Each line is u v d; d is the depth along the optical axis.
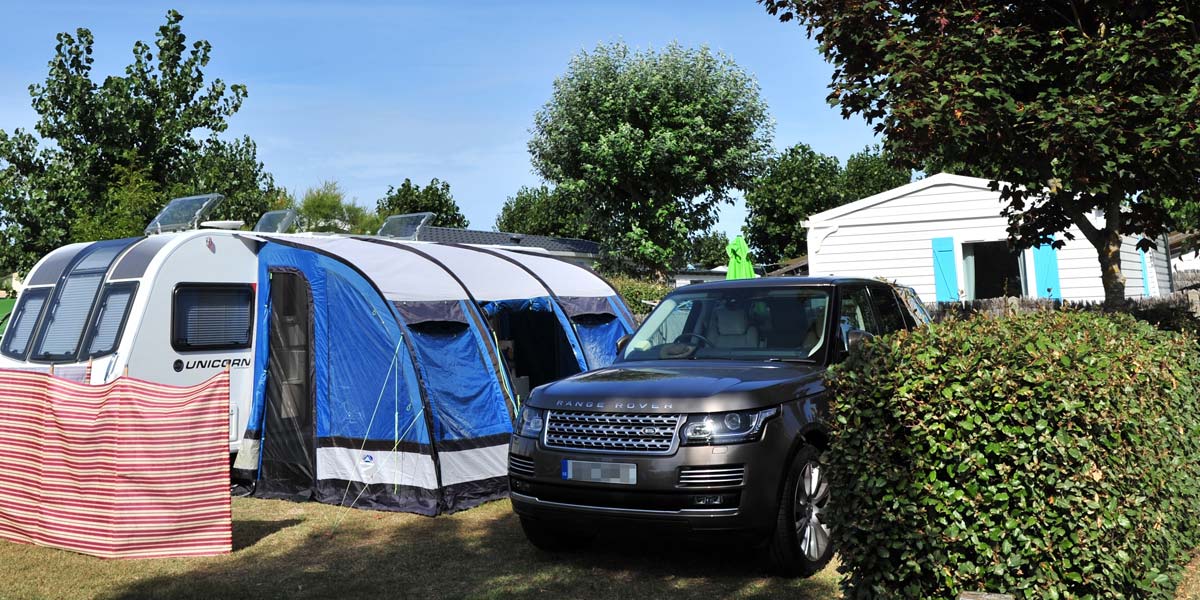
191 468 6.59
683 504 5.48
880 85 8.93
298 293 8.94
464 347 8.66
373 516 7.80
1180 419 5.14
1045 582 4.19
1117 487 4.25
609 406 5.78
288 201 27.67
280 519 7.74
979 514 4.23
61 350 8.75
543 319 12.12
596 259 27.28
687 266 29.05
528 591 5.69
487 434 8.45
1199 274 29.12
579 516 5.75
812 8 9.59
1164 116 8.03
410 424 8.07
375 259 8.80
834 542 4.56
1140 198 10.34
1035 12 9.36
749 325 6.96
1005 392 4.17
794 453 5.78
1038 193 11.25
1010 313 5.72
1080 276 19.09
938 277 19.83
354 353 8.43
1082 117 8.09
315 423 8.55
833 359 6.57
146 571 6.20
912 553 4.33
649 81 25.62
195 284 8.73
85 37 22.70
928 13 9.09
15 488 6.93
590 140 26.08
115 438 6.50
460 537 7.06
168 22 24.22
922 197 19.94
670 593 5.59
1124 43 8.12
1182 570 5.13
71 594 5.70
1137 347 4.81
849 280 7.39
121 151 22.98
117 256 8.91
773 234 47.62
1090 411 4.16
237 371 9.02
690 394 5.67
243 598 5.62
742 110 26.53
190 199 10.27
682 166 25.23
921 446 4.31
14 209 20.66
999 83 8.57
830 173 47.81
